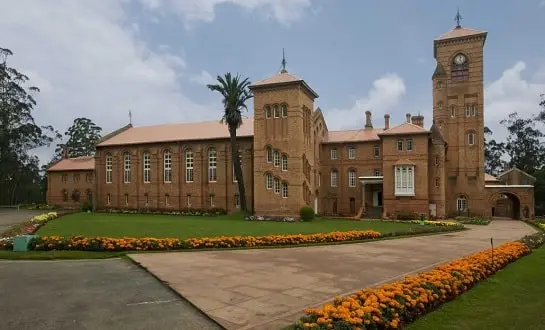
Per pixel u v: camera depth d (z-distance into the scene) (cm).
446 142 6500
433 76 6881
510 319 1115
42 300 1288
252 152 6262
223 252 2353
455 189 6681
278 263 2006
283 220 5116
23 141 8912
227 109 5550
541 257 2245
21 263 1928
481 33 6600
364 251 2495
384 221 5188
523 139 10331
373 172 6594
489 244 2927
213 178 6600
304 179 5538
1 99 8556
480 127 6606
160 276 1638
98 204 7356
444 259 2197
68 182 8306
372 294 1125
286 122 5438
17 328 1037
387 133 6066
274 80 5547
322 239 2923
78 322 1088
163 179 6919
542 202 8275
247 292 1412
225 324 1076
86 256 2098
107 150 7381
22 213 6244
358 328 911
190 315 1165
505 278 1664
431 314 1170
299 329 905
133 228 3484
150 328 1050
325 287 1500
